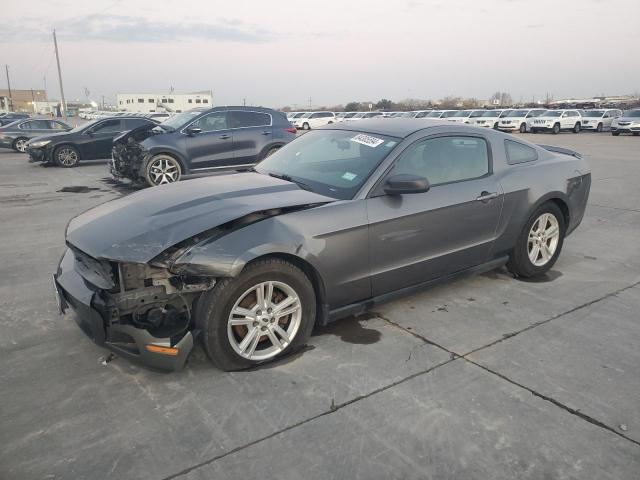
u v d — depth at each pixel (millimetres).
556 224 4797
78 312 3014
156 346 2832
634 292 4453
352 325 3775
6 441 2500
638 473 2301
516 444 2480
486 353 3369
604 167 13094
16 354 3361
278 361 3244
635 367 3207
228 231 2973
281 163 4379
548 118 30969
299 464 2340
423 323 3812
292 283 3174
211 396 2869
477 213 4062
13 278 4875
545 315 3965
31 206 8562
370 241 3465
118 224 3150
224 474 2281
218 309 2930
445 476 2275
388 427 2602
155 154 9766
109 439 2516
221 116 10359
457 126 4215
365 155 3824
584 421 2660
